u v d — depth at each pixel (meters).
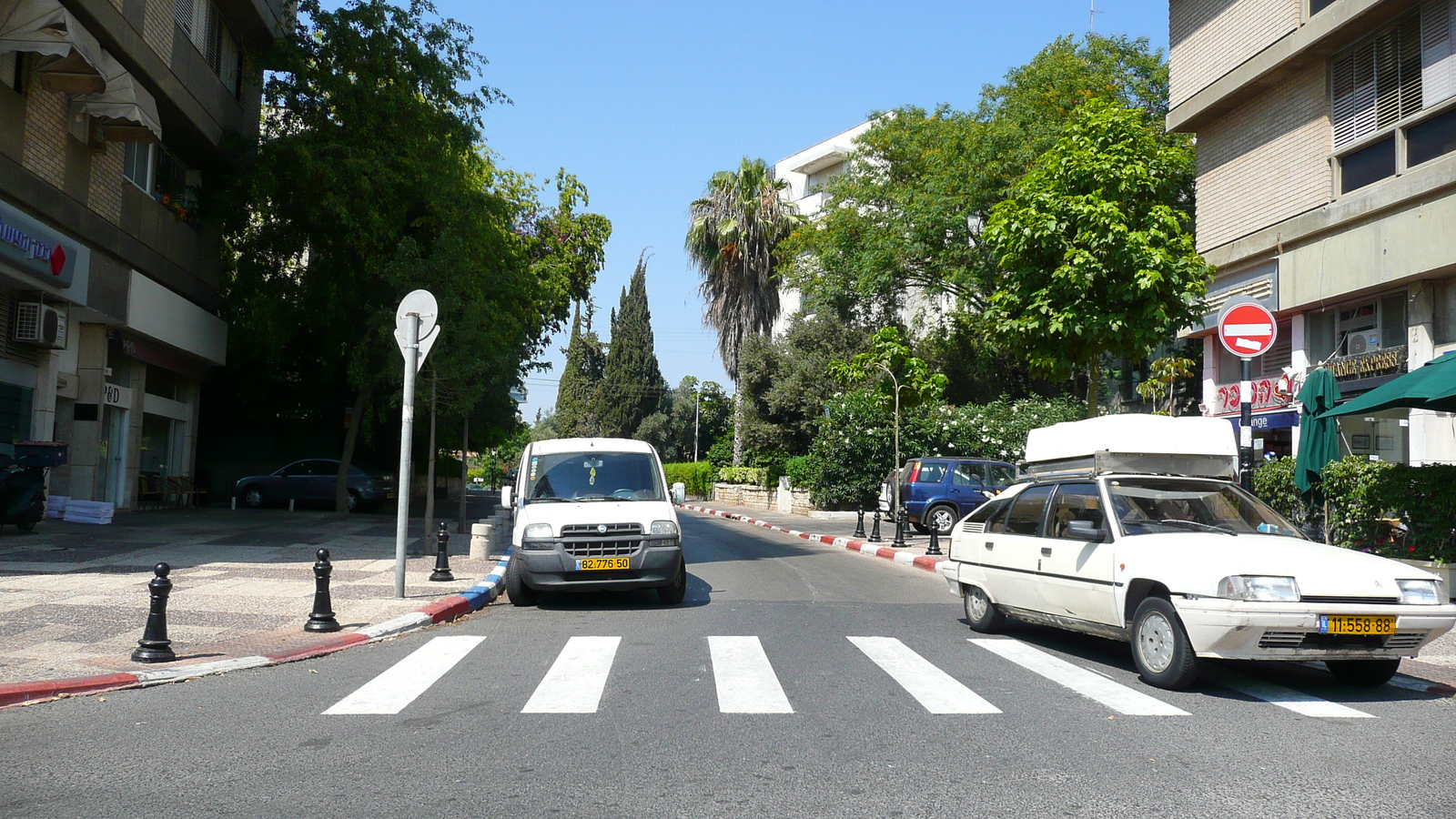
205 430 31.97
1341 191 16.97
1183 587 6.79
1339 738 5.64
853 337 39.62
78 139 18.11
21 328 17.23
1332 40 16.73
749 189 42.31
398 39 24.05
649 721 5.87
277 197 23.70
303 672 7.38
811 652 8.31
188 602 10.10
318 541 17.75
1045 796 4.52
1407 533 11.60
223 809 4.29
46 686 6.45
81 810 4.27
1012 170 32.34
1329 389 12.90
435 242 18.55
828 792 4.56
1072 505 8.49
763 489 40.56
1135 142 13.09
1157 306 12.51
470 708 6.20
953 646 8.77
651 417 65.62
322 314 25.45
